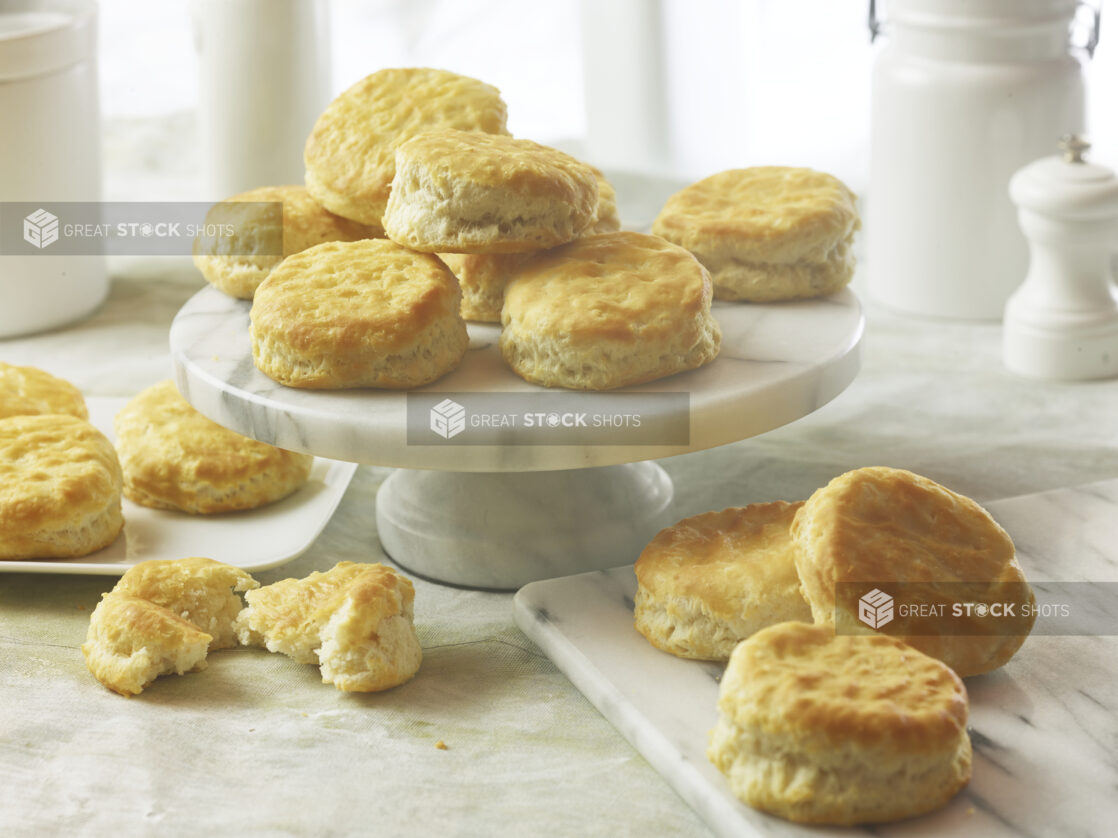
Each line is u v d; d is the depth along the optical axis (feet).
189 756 2.67
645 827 2.58
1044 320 3.59
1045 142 3.68
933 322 3.86
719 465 3.33
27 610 2.94
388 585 2.82
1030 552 3.01
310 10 3.80
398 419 2.77
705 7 4.55
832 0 4.59
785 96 4.71
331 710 2.75
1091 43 3.72
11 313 3.73
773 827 2.53
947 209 3.75
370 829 2.57
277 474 3.12
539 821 2.59
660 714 2.68
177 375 2.95
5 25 3.65
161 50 5.06
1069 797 2.57
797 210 3.13
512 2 4.96
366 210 3.06
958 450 3.36
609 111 4.72
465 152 2.89
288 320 2.83
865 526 2.73
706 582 2.76
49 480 2.99
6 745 2.69
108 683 2.78
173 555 2.99
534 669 2.83
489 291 3.01
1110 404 3.51
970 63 3.66
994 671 2.76
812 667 2.58
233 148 3.85
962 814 2.55
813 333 3.00
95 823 2.58
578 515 3.00
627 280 2.89
